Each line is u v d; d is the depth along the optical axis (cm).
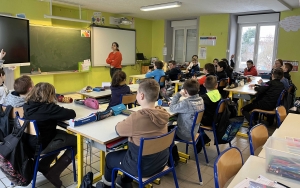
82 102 285
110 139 183
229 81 504
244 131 415
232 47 771
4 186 237
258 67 753
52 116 209
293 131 208
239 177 128
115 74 328
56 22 684
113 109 246
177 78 605
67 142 229
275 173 131
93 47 743
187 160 303
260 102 396
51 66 648
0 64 380
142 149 165
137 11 733
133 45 868
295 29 640
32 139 202
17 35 468
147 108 179
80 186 200
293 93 448
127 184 211
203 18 795
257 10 669
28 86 235
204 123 298
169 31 918
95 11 731
